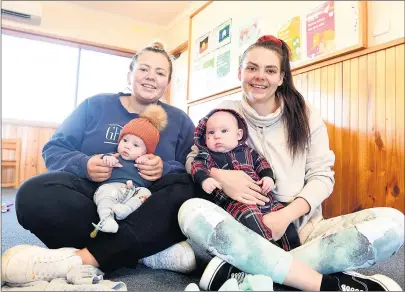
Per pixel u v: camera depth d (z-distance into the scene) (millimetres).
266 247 727
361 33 1547
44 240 861
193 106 2730
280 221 855
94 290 648
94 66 3557
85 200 857
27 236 1226
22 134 3137
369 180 1480
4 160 3035
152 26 3826
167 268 899
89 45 3506
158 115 1059
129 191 881
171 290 762
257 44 1052
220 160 992
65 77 3410
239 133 1028
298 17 1911
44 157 1007
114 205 827
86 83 3504
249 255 719
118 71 3650
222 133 995
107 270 786
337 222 894
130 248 781
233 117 1025
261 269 717
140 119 1032
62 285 655
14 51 3170
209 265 741
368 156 1490
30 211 812
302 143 1014
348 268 766
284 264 714
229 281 639
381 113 1450
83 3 3424
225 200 907
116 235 781
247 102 1083
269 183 929
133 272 896
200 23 2826
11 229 1332
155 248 817
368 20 1559
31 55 3258
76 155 956
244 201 863
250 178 917
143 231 793
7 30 3145
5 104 3074
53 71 3352
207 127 1029
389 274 929
